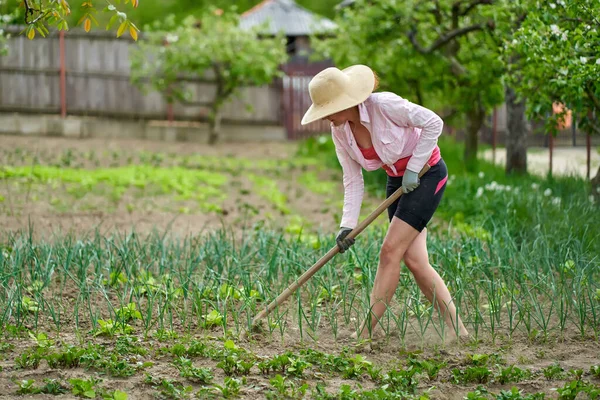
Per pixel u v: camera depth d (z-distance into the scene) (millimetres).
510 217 9820
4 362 5219
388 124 5438
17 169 14500
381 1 14336
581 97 9297
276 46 21656
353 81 5395
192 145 21672
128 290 7195
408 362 5316
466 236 9070
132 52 20984
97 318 6281
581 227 8781
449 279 6887
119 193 13211
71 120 21031
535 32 8641
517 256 7555
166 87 21641
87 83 21516
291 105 24328
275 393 4746
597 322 6301
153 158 17906
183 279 7305
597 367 5117
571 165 15609
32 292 6891
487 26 13195
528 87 10289
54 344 5617
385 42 15336
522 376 5070
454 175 14523
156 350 5508
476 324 5945
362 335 5945
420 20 14859
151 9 44812
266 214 12359
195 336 5973
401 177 5875
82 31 21219
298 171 17969
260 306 6719
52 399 4586
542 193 11250
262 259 8172
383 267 5809
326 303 6898
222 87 22000
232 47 21125
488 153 20203
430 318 5770
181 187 14250
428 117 5406
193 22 21500
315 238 9852
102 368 5113
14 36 20734
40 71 21047
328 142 22031
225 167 17656
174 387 4836
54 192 13070
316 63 25531
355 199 6008
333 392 4789
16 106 21000
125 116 22016
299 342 5887
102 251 7898
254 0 46781
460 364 5371
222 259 8000
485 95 15133
